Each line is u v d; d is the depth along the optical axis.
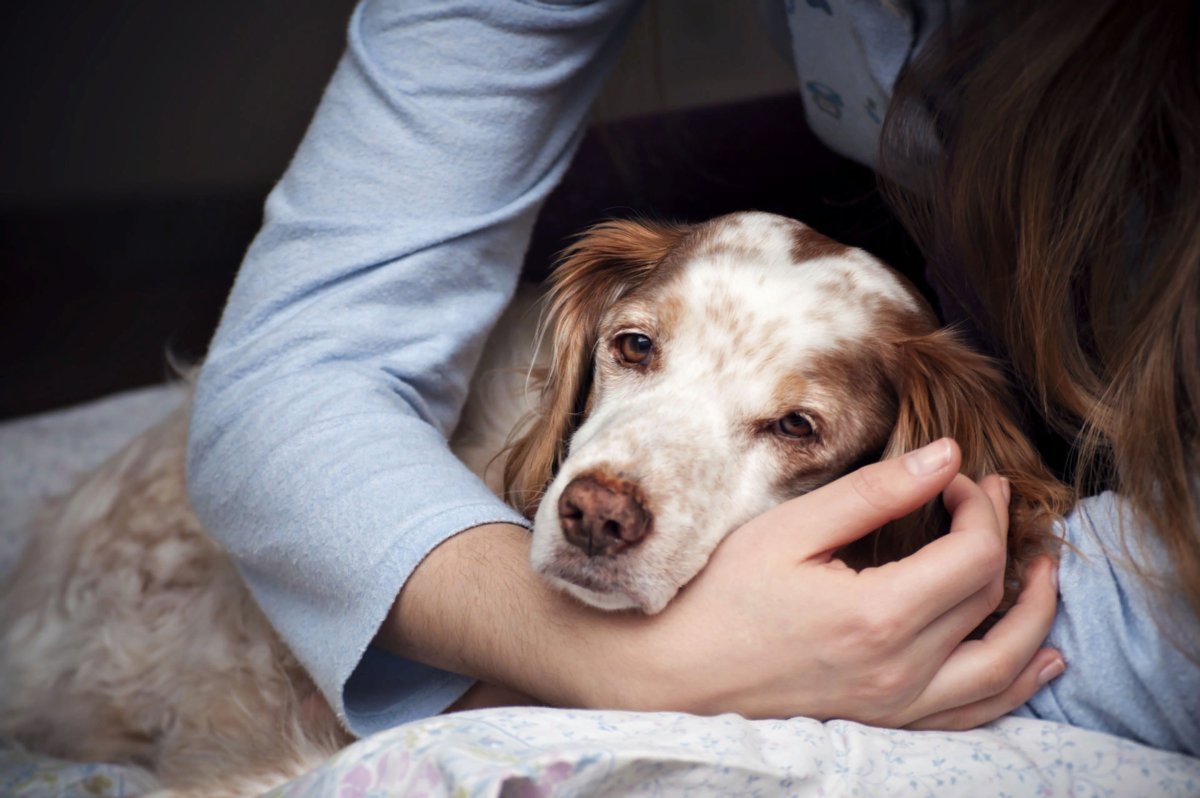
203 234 6.14
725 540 1.52
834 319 1.78
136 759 2.46
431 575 1.55
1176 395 1.49
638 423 1.65
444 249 1.91
